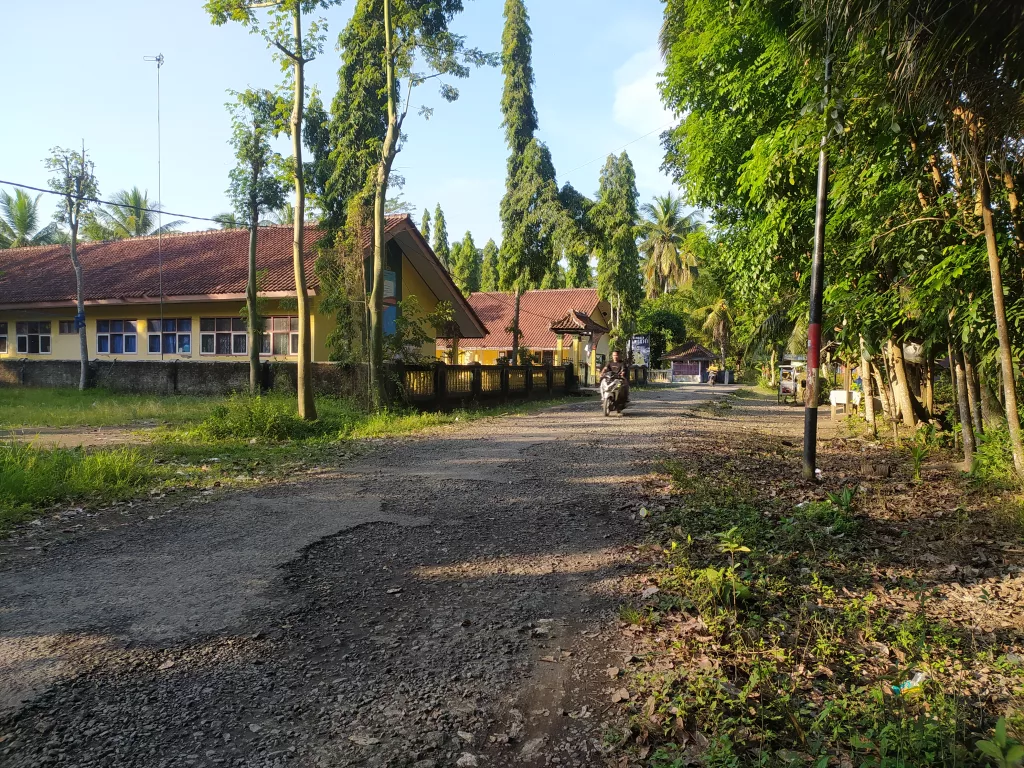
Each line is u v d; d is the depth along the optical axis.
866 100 6.57
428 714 3.12
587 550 5.62
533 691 3.34
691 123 13.77
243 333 21.31
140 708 3.08
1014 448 7.19
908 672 3.58
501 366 21.58
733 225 14.97
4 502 6.56
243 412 12.22
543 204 26.61
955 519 6.81
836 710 3.11
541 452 10.81
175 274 22.53
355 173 18.59
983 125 5.96
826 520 6.67
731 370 56.25
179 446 10.50
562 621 4.19
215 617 4.12
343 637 3.90
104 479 7.79
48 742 2.80
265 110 15.74
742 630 4.02
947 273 7.50
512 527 6.30
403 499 7.36
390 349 17.12
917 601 4.68
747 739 2.93
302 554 5.38
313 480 8.35
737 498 7.59
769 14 9.30
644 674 3.48
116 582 4.68
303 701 3.20
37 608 4.20
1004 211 7.40
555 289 43.38
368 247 18.75
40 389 21.42
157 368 20.41
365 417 14.94
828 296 9.84
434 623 4.12
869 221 9.02
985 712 3.21
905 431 14.02
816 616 4.26
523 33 27.25
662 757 2.71
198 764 2.70
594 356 37.25
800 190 10.07
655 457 10.44
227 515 6.57
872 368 15.28
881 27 5.61
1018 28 5.08
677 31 14.32
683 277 55.81
